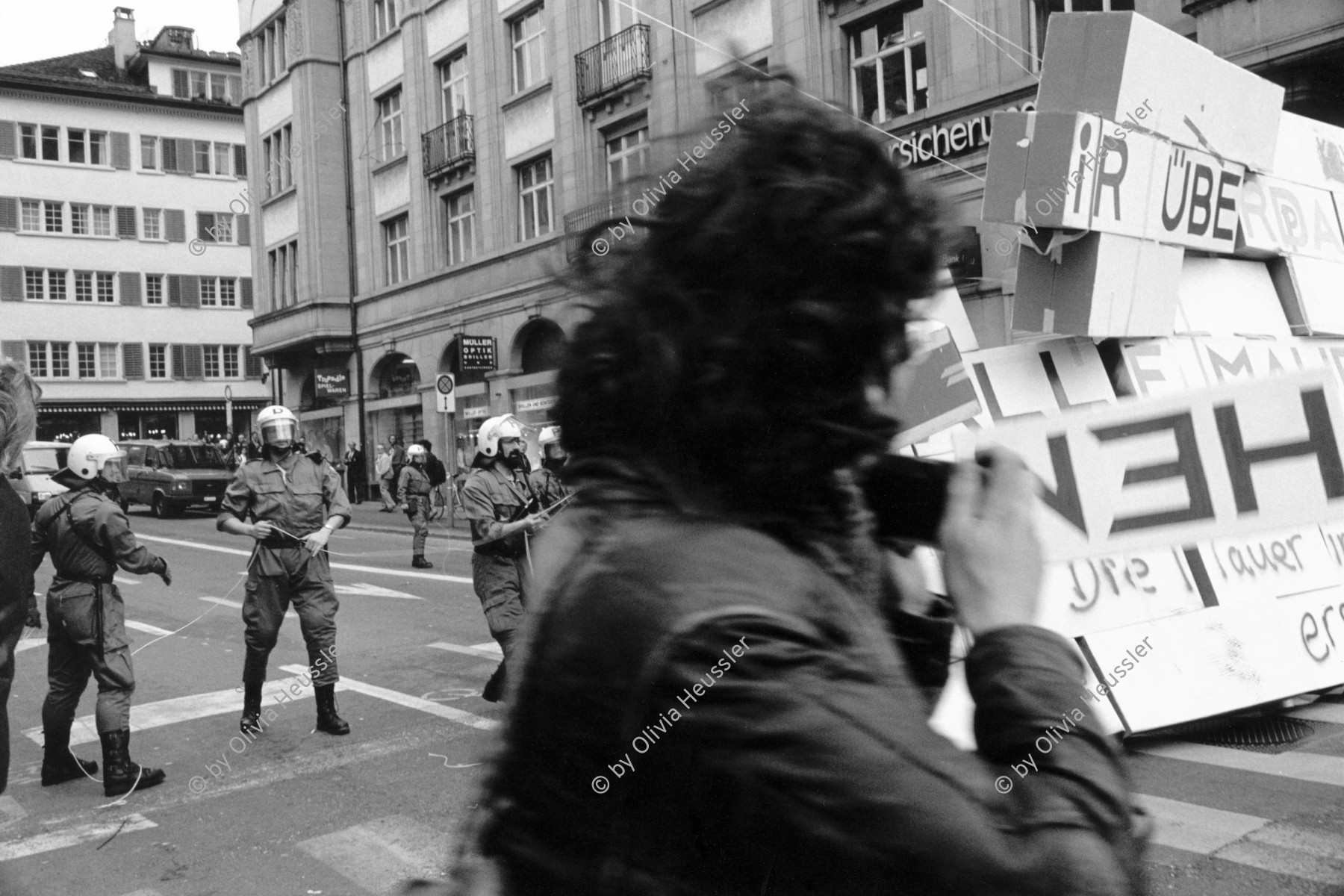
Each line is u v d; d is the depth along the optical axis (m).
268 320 30.16
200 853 4.27
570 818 0.73
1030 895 0.61
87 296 44.28
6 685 3.25
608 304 0.84
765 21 16.27
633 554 0.74
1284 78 10.50
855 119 0.84
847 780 0.62
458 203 24.73
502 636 6.14
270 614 6.00
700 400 0.77
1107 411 1.20
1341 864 3.55
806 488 0.79
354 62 27.44
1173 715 4.80
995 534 0.79
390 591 12.13
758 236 0.77
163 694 7.37
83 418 44.69
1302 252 6.21
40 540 5.20
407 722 6.25
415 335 25.78
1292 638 5.23
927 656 0.82
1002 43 13.25
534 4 21.81
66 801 5.04
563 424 0.85
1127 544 1.21
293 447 6.17
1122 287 5.04
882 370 0.80
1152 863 3.62
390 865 4.08
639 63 18.58
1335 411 1.25
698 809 0.66
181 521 26.05
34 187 43.25
